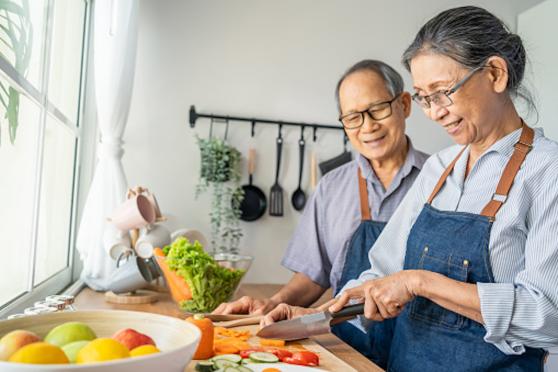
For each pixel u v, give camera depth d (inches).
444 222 47.3
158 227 72.7
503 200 43.6
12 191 54.1
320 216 74.1
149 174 104.8
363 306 48.2
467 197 47.3
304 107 112.8
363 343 62.2
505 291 39.4
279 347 43.1
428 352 45.5
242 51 110.4
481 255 43.8
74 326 27.8
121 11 82.2
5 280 53.3
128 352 24.3
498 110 43.9
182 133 106.6
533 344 40.2
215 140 105.3
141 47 105.7
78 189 92.9
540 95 109.9
